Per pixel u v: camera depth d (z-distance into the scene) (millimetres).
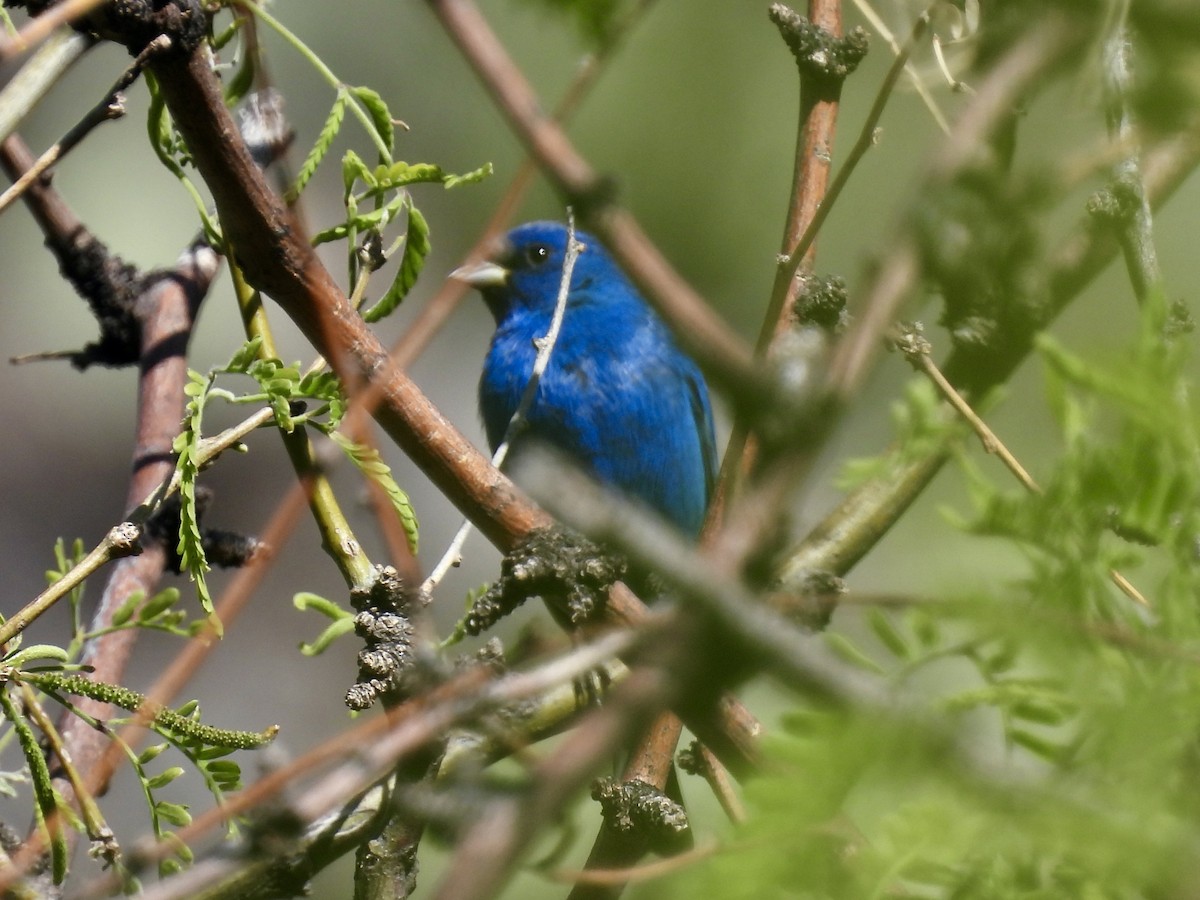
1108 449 2328
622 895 4473
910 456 2582
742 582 1822
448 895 1664
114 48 14461
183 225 13828
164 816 4348
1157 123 2463
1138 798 2109
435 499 14602
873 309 2102
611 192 2346
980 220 2246
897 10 5363
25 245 15312
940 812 2025
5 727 5164
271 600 14305
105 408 15344
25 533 14609
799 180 5570
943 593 2271
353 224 5383
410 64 13883
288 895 4230
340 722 13828
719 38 11461
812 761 1929
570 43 3148
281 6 14039
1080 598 2309
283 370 4785
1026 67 2252
